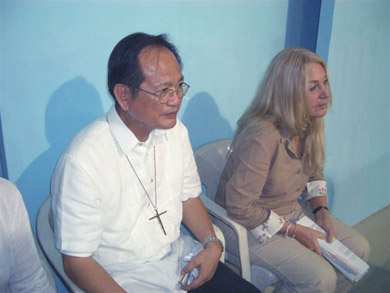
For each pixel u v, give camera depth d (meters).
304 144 1.39
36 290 0.89
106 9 1.22
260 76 1.79
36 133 1.20
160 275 1.02
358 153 2.17
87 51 1.22
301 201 1.62
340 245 1.37
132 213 1.02
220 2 1.50
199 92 1.59
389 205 2.50
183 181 1.20
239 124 1.40
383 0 1.88
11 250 0.84
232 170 1.39
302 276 1.27
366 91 2.04
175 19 1.40
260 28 1.70
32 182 1.25
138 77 0.89
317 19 1.87
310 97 1.26
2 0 1.03
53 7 1.12
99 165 0.95
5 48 1.07
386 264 1.94
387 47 2.04
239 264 1.39
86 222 0.92
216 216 1.34
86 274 0.92
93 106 1.30
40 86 1.16
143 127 1.00
